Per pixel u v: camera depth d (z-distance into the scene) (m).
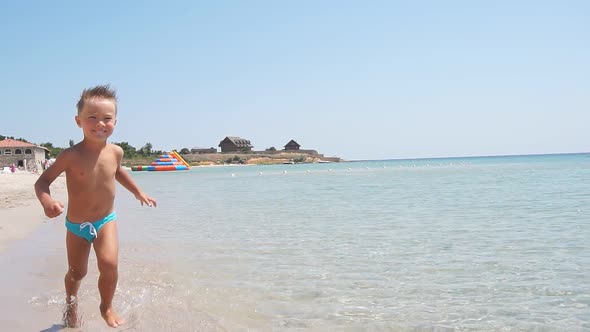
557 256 6.57
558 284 5.15
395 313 4.28
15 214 11.72
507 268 5.93
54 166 4.01
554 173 37.78
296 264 6.36
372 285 5.24
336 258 6.73
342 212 12.95
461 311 4.32
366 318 4.14
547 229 9.02
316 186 28.69
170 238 8.71
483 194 18.28
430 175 42.66
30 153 65.75
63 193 19.59
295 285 5.27
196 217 12.34
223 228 10.06
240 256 6.93
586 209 12.17
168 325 3.91
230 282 5.39
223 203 17.09
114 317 3.94
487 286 5.14
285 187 28.16
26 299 4.56
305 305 4.52
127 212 13.97
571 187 20.97
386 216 11.75
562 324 3.94
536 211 12.02
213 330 3.80
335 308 4.43
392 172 55.81
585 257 6.46
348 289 5.09
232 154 163.38
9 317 4.02
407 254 6.93
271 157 169.88
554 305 4.45
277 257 6.85
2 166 64.50
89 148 4.17
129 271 5.91
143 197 4.62
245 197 20.22
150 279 5.50
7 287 5.00
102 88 4.16
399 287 5.15
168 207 15.73
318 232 9.28
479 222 10.25
